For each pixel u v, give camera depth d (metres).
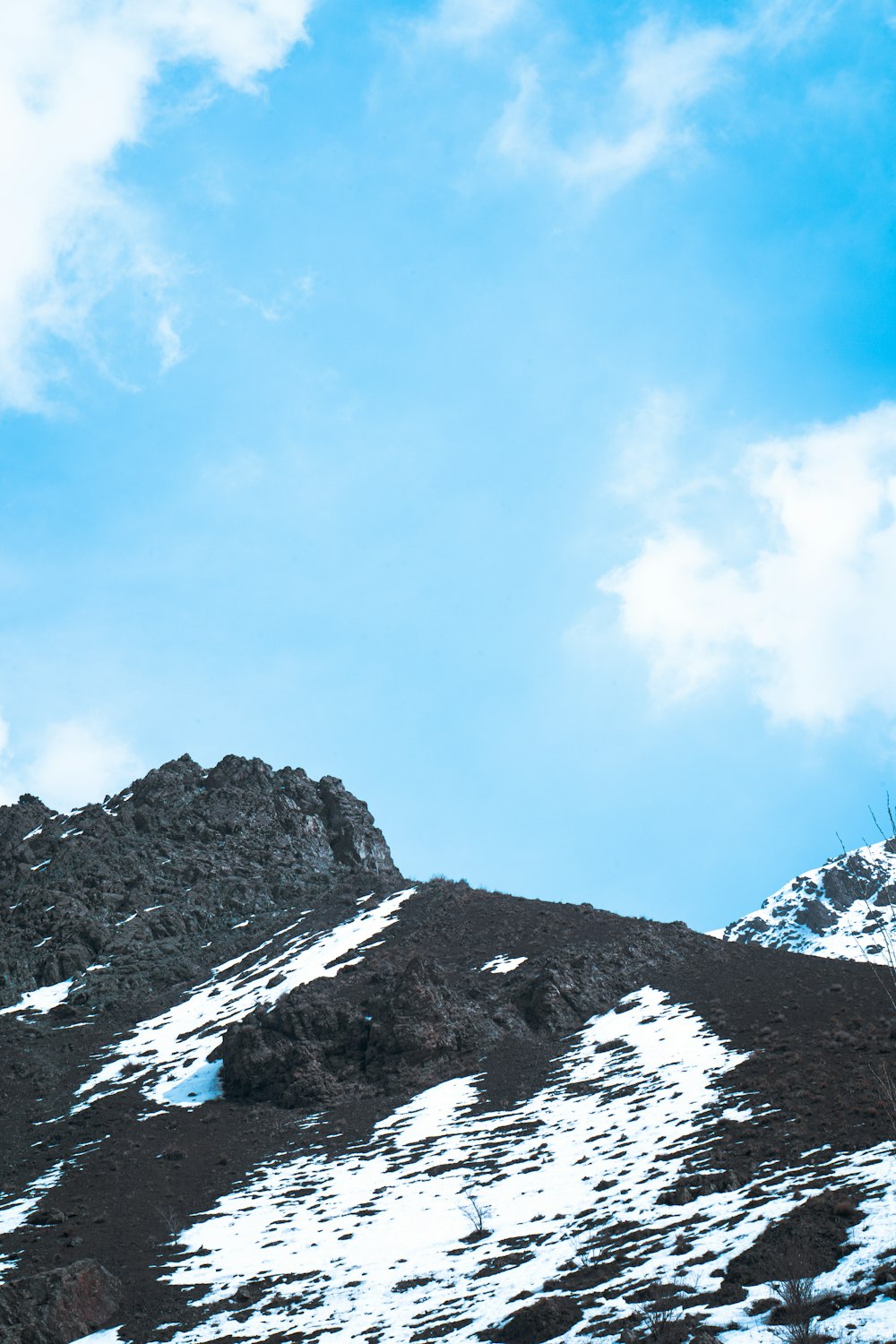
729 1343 21.62
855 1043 53.88
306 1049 70.56
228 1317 36.47
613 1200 38.91
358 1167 53.97
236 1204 51.00
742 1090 50.22
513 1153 50.72
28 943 100.19
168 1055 77.00
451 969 84.06
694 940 89.62
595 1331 25.28
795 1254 25.83
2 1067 76.81
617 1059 63.66
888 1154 33.09
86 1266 40.50
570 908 100.06
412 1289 34.75
